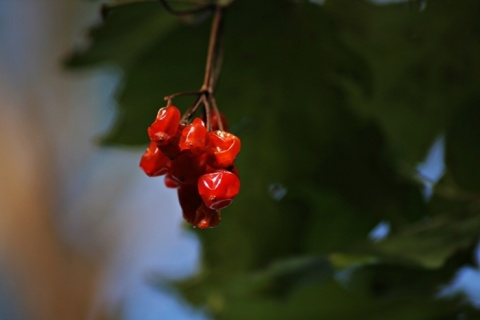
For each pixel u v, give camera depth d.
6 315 1.00
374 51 0.48
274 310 0.48
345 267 0.43
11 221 1.01
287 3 0.47
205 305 0.51
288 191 0.50
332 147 0.49
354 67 0.48
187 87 0.48
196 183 0.40
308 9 0.47
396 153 0.49
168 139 0.39
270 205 0.50
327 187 0.50
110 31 0.49
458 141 0.49
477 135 0.49
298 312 0.48
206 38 0.48
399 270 0.47
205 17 0.47
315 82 0.48
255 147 0.50
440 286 0.47
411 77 0.48
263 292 0.47
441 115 0.49
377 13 0.48
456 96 0.49
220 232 0.50
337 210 0.50
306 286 0.47
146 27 0.49
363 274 0.47
